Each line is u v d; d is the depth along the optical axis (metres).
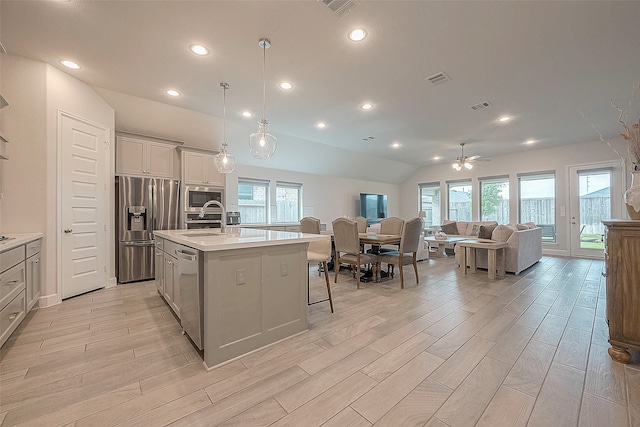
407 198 9.66
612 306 1.85
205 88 3.44
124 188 3.84
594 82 3.23
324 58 2.74
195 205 4.55
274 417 1.33
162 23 2.24
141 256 3.97
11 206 2.70
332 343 2.10
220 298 1.81
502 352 1.96
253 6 2.05
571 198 6.30
